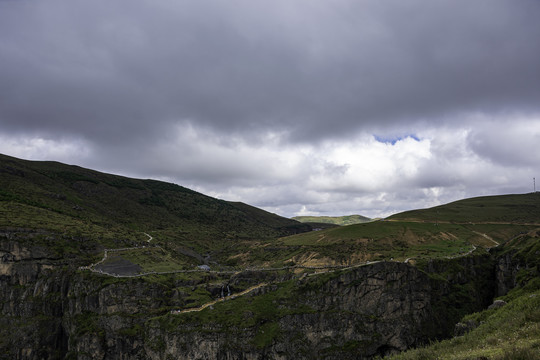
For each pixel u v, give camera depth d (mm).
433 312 105688
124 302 108562
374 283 105812
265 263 171000
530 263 102000
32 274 121062
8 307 117062
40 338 111875
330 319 99750
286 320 98625
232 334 94125
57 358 112625
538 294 55719
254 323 96312
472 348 36344
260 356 91625
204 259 189750
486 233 185000
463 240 168625
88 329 106750
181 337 95750
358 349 95625
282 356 93062
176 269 137375
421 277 108812
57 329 115375
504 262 121750
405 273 107375
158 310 108000
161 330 98688
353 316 100562
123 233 182500
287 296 104688
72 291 117125
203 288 123312
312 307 102125
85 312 111625
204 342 94188
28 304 116062
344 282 106250
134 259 139125
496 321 47250
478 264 130250
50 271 121750
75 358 106375
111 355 102625
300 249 178875
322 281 107125
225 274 142125
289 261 161750
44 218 153000
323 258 154500
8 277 120188
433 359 36250
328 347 96312
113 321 105625
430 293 108438
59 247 131250
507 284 117250
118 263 131125
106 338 104562
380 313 102188
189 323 97812
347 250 159625
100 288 111875
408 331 99375
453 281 117250
